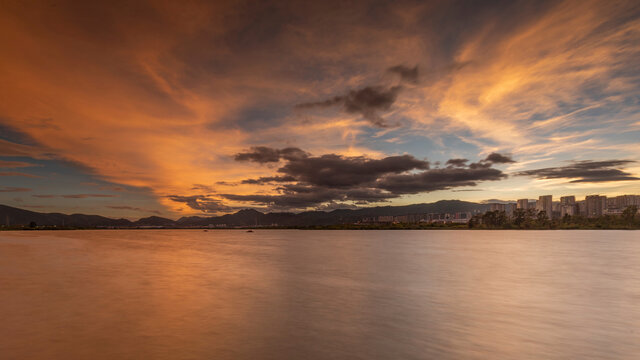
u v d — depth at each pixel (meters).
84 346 11.82
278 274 30.16
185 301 18.94
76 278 27.33
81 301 18.86
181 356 10.97
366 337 12.80
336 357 10.90
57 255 50.22
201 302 18.66
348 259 44.91
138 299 19.45
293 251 60.03
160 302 18.73
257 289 22.66
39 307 17.44
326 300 19.28
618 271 32.19
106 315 15.84
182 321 14.88
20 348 11.62
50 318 15.30
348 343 12.17
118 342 12.21
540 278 27.89
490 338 12.79
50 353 11.19
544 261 41.75
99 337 12.74
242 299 19.47
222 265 37.31
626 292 21.84
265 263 39.62
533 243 87.19
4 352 11.27
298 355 11.07
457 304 18.36
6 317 15.46
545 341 12.52
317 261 42.03
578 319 15.45
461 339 12.65
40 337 12.74
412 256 49.16
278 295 20.77
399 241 104.88
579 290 22.55
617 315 16.19
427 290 22.50
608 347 11.95
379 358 10.83
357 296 20.39
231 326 14.14
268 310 16.95
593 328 14.10
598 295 20.88
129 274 29.73
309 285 24.30
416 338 12.77
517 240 106.31
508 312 16.69
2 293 21.11
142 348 11.64
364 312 16.58
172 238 137.00
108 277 27.83
